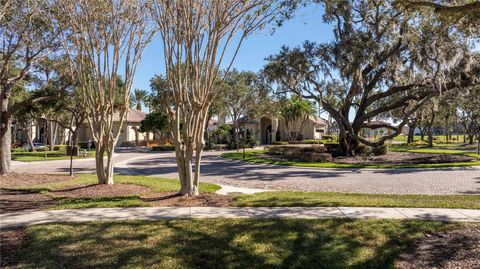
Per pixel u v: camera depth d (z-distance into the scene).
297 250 5.66
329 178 16.56
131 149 46.09
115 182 13.57
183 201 9.28
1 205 9.10
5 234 6.39
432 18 10.72
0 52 15.23
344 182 15.14
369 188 13.37
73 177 15.87
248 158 27.05
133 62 12.42
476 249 5.65
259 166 22.62
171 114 10.18
